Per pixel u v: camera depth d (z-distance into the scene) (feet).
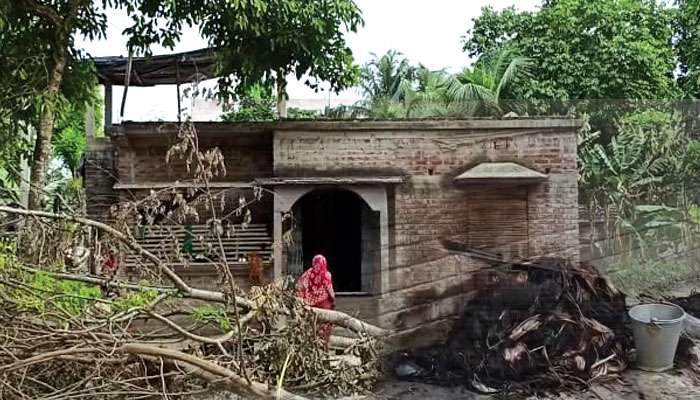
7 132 28.55
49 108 27.84
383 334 7.52
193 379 12.72
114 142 29.89
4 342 12.28
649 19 52.01
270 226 28.19
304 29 32.63
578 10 47.98
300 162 24.29
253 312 13.53
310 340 12.91
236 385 11.89
